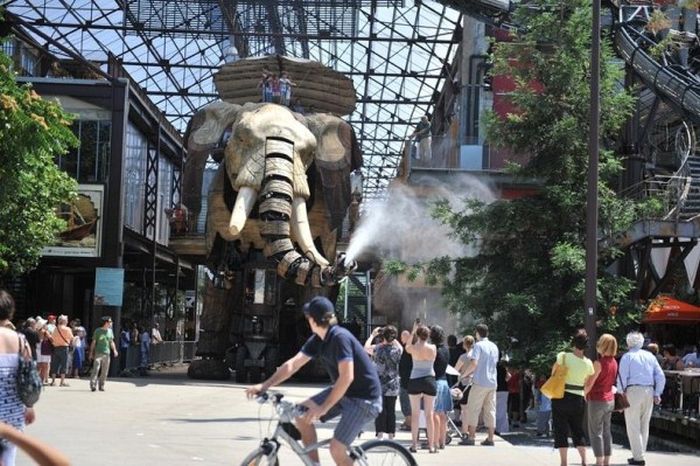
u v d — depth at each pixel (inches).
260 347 971.3
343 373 278.5
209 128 962.1
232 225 819.4
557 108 769.6
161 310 1770.4
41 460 145.1
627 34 1103.0
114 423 581.9
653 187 1071.6
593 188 615.8
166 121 1515.7
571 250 709.9
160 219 1572.3
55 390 857.5
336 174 954.7
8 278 1162.0
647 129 1063.0
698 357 888.9
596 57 625.6
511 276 764.0
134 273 1685.5
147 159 1441.9
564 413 461.7
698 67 1174.3
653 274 1018.7
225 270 991.6
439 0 1226.6
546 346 711.7
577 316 721.6
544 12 775.7
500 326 745.0
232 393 846.5
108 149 1200.8
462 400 584.1
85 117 1203.2
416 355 509.4
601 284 753.0
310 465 287.3
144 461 424.2
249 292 969.5
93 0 1621.6
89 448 461.4
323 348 288.8
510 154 906.1
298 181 862.5
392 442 293.4
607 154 780.0
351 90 1070.4
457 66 1664.6
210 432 547.5
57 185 989.8
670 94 1028.5
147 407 697.6
